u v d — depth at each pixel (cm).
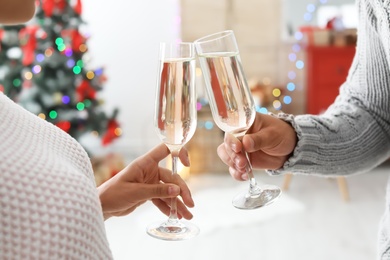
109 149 533
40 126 80
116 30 536
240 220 378
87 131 423
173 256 329
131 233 362
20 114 79
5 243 62
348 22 547
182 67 101
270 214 388
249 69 545
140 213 393
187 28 532
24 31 406
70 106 416
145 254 333
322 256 324
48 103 409
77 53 421
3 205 62
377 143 137
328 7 545
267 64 542
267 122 124
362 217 380
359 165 137
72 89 416
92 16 534
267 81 538
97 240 70
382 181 455
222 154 126
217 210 397
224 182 463
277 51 539
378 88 132
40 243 63
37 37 413
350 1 543
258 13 534
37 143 74
